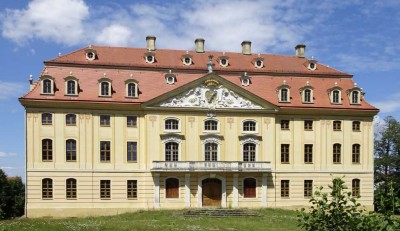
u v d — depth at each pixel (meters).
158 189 65.12
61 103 63.16
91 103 63.94
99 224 47.81
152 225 47.41
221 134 67.75
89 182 64.25
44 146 63.28
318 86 73.00
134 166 65.56
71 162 63.88
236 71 71.56
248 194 68.00
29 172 62.53
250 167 66.81
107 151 65.12
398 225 13.55
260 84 71.38
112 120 65.31
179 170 64.88
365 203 71.00
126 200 65.00
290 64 75.94
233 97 68.31
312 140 70.62
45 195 63.00
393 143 91.12
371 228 13.83
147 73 68.81
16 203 99.81
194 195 66.19
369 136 72.06
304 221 15.48
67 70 66.38
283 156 69.75
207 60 73.19
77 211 63.56
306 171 70.00
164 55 72.62
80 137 64.25
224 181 67.00
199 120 67.31
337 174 70.75
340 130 71.38
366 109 71.38
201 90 67.50
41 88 63.38
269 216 58.34
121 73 68.00
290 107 69.31
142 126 66.12
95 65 67.50
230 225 49.19
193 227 46.34
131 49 72.81
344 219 14.42
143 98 65.88
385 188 14.37
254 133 68.50
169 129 66.38
